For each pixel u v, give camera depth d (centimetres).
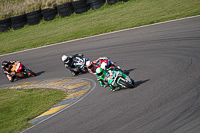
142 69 3894
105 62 3553
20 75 5647
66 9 10788
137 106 2577
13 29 11481
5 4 12719
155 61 4025
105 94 3353
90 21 9081
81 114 2869
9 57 7462
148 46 4916
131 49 5112
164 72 3406
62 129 2612
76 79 4647
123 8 9562
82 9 10612
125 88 3312
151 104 2517
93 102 3161
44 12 11050
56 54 6550
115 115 2533
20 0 12625
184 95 2478
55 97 3903
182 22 5709
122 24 7362
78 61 4697
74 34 7912
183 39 4581
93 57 5409
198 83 2658
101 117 2598
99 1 10488
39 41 8338
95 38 6800
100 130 2317
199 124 1912
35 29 10556
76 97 3647
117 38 6172
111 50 5481
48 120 3005
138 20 7262
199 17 5669
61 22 10412
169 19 6347
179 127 1962
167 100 2491
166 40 4869
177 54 3956
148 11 8050
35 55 7000
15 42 9175
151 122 2169
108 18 8706
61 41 7556
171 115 2177
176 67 3431
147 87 3047
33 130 2817
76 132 2438
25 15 11475
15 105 3950
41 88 4628
